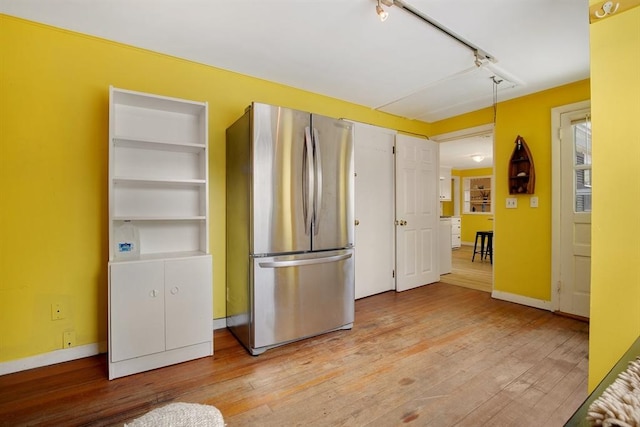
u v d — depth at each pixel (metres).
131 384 1.82
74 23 2.03
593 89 1.02
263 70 2.72
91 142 2.18
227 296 2.71
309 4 1.84
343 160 2.66
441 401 1.66
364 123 3.65
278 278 2.29
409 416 1.54
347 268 2.66
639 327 0.94
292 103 3.08
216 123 2.67
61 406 1.62
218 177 2.69
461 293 3.80
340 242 2.63
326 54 2.44
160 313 2.01
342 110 3.46
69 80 2.11
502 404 1.63
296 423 1.50
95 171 2.20
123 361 1.90
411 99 3.44
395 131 3.95
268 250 2.26
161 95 2.26
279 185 2.30
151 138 2.21
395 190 3.89
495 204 3.59
